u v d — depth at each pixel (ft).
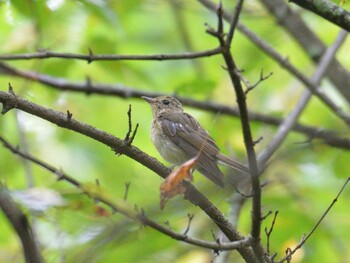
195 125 38.75
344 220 45.16
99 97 50.21
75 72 46.57
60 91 44.73
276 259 41.11
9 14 41.32
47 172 44.86
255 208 26.81
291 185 45.11
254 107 51.85
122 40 51.67
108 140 26.22
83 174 47.14
